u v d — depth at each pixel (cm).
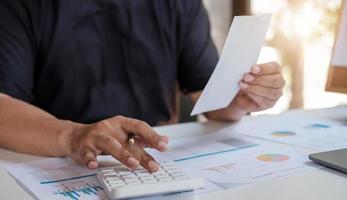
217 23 226
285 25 206
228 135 82
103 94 112
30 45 105
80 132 65
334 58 92
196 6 125
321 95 191
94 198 49
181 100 127
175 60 122
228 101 86
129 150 58
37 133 70
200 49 121
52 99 111
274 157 65
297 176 55
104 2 112
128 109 115
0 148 74
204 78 118
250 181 54
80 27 110
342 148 68
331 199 48
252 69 81
